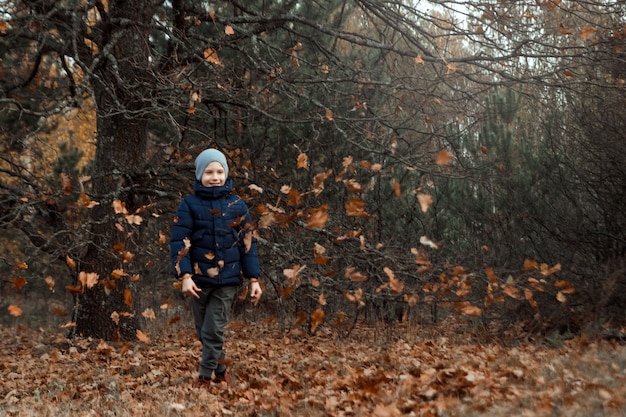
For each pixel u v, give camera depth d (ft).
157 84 25.05
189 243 16.92
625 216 25.43
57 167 38.27
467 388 13.57
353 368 18.07
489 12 26.53
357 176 31.35
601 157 26.68
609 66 29.25
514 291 19.04
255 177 28.40
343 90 32.76
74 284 28.04
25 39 31.58
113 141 28.71
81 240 25.70
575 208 27.66
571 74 25.73
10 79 32.32
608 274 22.35
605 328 20.75
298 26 33.42
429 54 27.20
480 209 30.40
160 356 24.00
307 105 32.30
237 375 19.27
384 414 12.28
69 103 22.06
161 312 41.86
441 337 26.14
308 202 27.45
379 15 27.89
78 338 27.37
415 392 13.94
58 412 16.02
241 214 17.93
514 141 32.14
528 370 14.78
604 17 33.30
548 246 27.04
